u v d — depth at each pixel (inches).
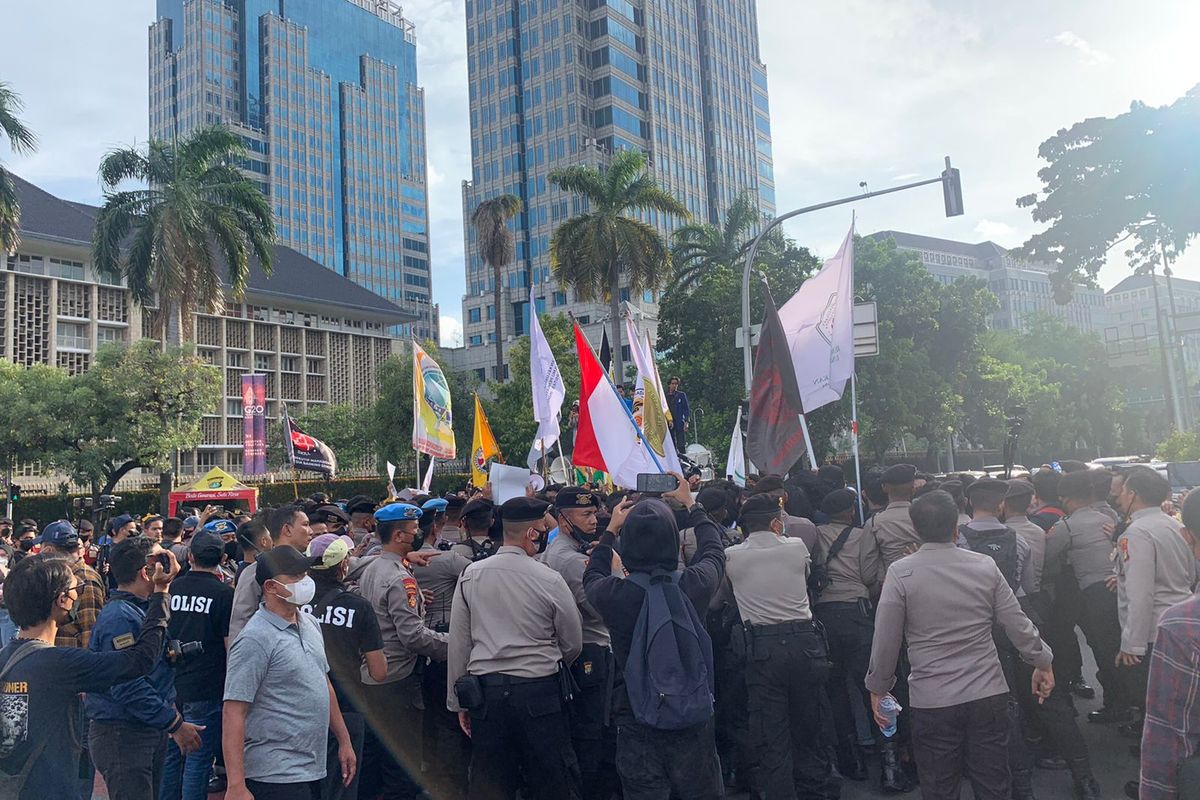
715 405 1546.5
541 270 3309.5
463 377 1956.2
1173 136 911.0
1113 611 253.8
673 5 3693.4
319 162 5123.0
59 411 1339.8
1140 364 1878.7
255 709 155.3
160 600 175.6
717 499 245.3
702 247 1724.9
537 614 189.9
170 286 1134.4
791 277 1521.9
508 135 3430.1
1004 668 213.0
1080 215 960.9
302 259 2952.8
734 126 3978.8
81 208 2413.9
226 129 1222.9
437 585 247.9
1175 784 102.5
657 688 155.9
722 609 231.0
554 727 188.7
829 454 1668.3
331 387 2797.7
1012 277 5349.4
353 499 310.8
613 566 184.5
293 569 159.3
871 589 254.5
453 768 233.3
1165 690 104.0
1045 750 256.5
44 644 161.3
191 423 1407.5
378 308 2906.0
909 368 1497.3
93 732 193.8
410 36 6127.0
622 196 1460.4
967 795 233.9
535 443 437.1
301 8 5260.8
